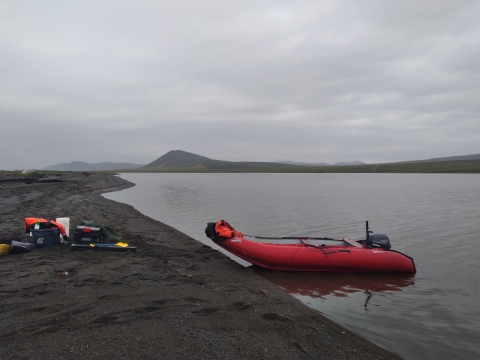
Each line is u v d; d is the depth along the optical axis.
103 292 7.09
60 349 4.75
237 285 8.58
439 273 10.59
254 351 5.20
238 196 39.53
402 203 31.28
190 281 8.46
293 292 8.73
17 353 4.61
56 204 23.22
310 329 6.31
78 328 5.41
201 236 16.30
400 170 143.00
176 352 4.91
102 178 77.94
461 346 6.13
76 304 6.36
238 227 19.03
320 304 7.97
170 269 9.45
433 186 56.50
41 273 8.12
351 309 7.72
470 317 7.42
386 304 8.06
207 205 29.98
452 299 8.47
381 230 18.20
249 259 10.37
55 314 5.89
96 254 10.26
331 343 5.84
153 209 26.92
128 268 9.09
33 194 29.20
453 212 25.08
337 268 10.29
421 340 6.32
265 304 7.32
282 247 10.45
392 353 5.75
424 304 8.11
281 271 10.39
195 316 6.26
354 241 11.43
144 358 4.68
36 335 5.13
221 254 11.91
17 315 5.80
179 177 115.81
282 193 43.88
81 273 8.30
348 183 68.44
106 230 11.66
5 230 12.93
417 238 16.17
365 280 9.77
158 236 14.49
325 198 36.66
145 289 7.50
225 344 5.31
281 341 5.70
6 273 8.04
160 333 5.44
